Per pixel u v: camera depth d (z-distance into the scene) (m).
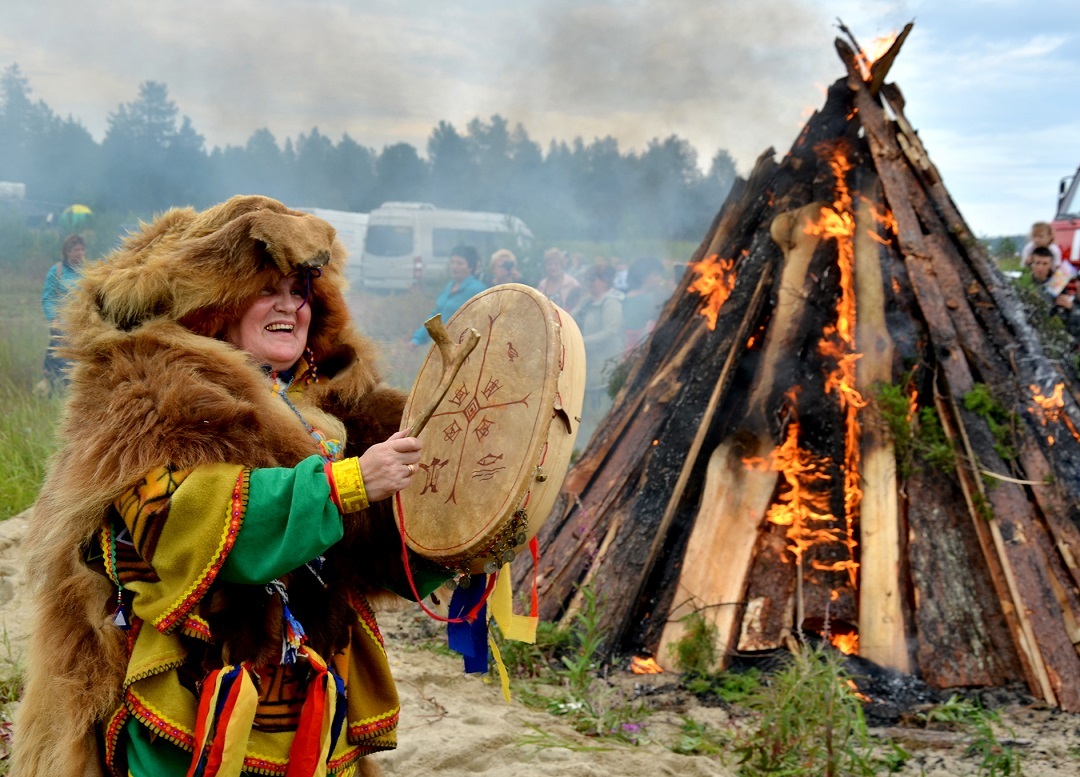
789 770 3.61
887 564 4.60
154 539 2.13
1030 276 9.59
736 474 4.92
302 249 2.37
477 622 2.70
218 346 2.31
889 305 5.23
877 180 5.50
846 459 4.91
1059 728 4.05
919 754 3.88
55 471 2.37
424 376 2.71
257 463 2.21
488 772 3.55
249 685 2.18
